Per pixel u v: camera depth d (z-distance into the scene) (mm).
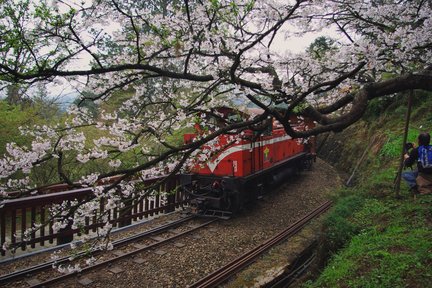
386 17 4938
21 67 2777
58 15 2816
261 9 4328
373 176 9695
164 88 6160
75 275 5781
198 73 5434
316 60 5047
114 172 3410
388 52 4434
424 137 6520
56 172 10258
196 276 6059
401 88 4367
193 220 9312
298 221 9156
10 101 9938
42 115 10508
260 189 11258
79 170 10328
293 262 6746
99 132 9469
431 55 4699
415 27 4633
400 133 11336
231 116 7629
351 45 4359
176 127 4875
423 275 3963
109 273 5977
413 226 5383
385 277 4164
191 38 3875
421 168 6469
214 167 9945
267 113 3855
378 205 6953
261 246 7359
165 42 3693
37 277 5664
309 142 17016
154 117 4914
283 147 13609
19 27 2707
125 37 4324
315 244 7652
